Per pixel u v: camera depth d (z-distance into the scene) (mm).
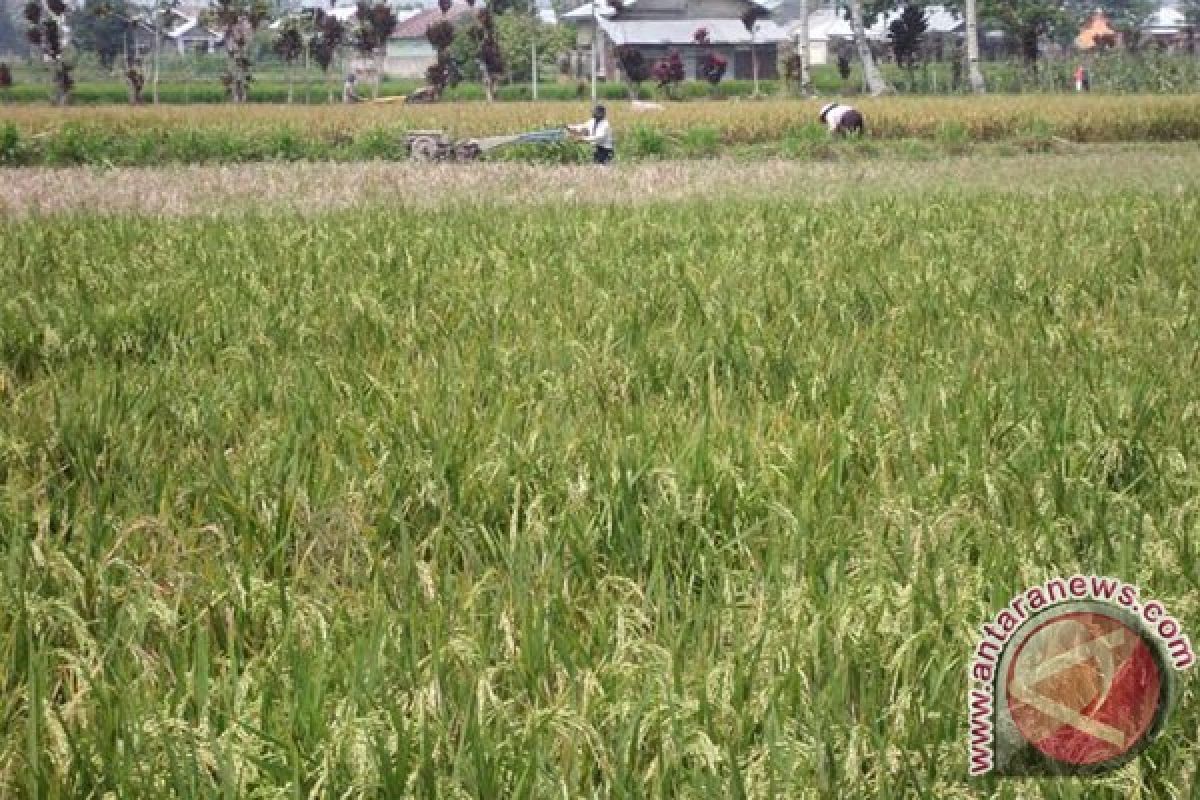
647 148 45062
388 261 16984
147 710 5602
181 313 13438
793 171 34125
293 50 86250
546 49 106062
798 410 9875
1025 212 22984
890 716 5500
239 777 5117
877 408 9672
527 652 5992
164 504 7961
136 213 23688
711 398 9797
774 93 91938
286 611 6344
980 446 8516
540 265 16328
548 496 7930
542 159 41688
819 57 125375
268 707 5586
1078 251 17781
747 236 19516
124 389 10164
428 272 16156
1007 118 51375
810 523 7383
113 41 141125
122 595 6711
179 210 25203
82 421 9297
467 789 5164
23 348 12547
